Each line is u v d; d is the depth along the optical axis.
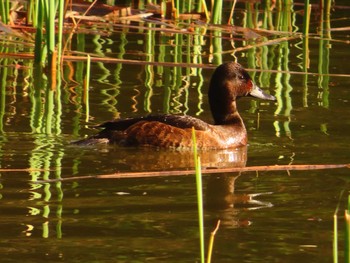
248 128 13.70
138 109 14.44
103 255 8.31
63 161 11.59
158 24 21.09
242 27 21.06
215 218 9.45
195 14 21.77
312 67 17.88
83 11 21.28
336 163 11.68
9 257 8.22
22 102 14.61
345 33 21.70
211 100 14.02
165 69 17.66
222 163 11.92
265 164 11.79
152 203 9.91
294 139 12.98
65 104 14.59
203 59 18.28
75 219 9.30
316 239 8.86
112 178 10.89
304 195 10.30
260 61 18.36
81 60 17.55
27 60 17.81
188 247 8.58
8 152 11.88
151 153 12.38
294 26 22.02
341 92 16.02
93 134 12.94
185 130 12.74
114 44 19.47
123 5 22.53
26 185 10.45
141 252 8.39
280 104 15.16
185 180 10.91
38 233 8.85
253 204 9.98
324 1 24.05
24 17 20.36
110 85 16.06
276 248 8.59
